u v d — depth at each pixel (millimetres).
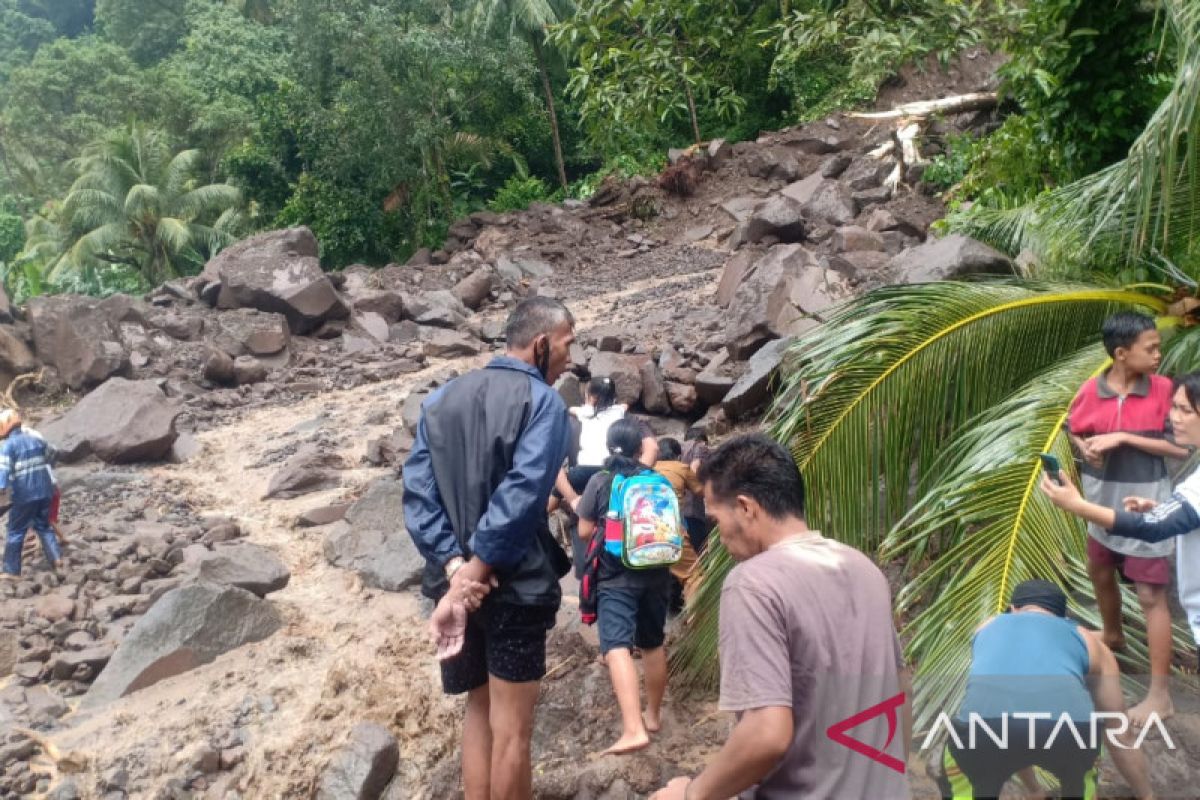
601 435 6062
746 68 11422
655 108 10320
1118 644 4645
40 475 6906
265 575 6492
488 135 30062
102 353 11773
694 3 9969
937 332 5578
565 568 3719
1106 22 8461
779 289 9898
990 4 9367
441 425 3520
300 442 10094
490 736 3770
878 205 16828
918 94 23703
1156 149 5402
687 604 5629
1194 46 5215
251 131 35000
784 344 8859
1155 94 8562
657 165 27047
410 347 13414
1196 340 5473
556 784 4594
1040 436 5070
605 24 10141
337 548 7223
